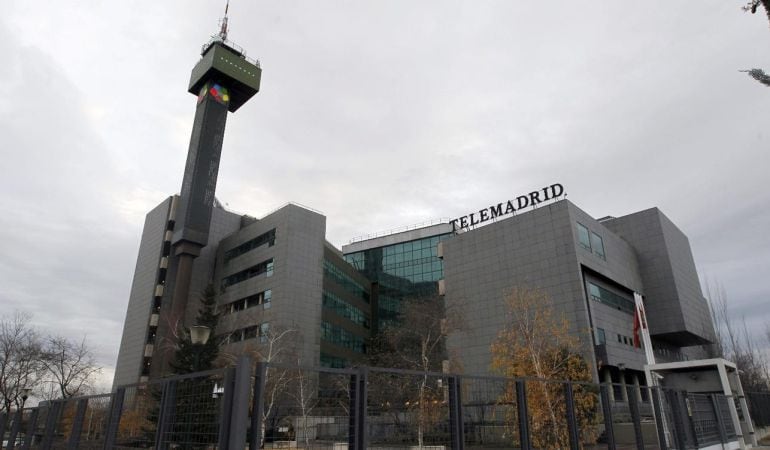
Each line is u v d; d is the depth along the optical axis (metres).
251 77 83.50
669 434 14.08
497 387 9.99
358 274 86.06
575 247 49.38
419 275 86.25
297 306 64.25
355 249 96.06
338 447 6.97
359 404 6.95
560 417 13.44
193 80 83.38
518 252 53.44
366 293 88.38
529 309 33.00
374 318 88.19
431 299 52.88
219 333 65.31
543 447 13.15
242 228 78.38
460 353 53.91
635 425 12.16
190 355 45.44
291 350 52.19
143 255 83.69
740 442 19.67
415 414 8.01
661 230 63.81
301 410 7.09
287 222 68.19
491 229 56.78
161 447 7.57
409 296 84.88
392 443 7.53
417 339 48.75
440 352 52.59
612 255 57.16
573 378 24.12
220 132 79.00
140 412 9.05
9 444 15.27
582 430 13.41
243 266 73.38
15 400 51.34
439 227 87.62
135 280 83.56
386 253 92.12
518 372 24.22
